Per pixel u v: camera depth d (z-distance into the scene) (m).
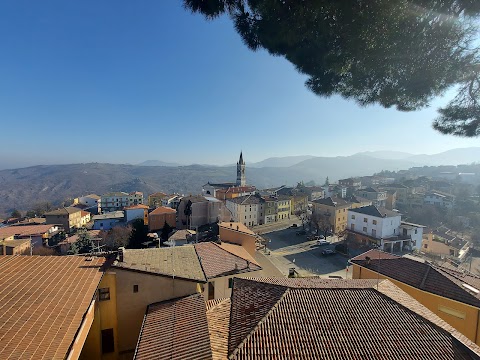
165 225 60.25
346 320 13.27
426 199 102.12
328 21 9.42
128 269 16.56
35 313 11.13
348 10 8.80
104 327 16.39
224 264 23.66
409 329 12.91
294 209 97.31
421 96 12.41
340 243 58.78
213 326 13.92
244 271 23.03
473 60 10.61
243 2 9.93
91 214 103.00
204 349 12.02
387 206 101.56
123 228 66.06
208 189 123.56
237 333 13.02
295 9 9.12
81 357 15.91
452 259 58.78
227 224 39.78
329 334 12.47
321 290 15.30
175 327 14.11
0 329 9.77
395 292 16.42
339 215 71.19
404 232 57.38
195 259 20.55
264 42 11.07
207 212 62.75
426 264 22.44
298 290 15.26
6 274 14.55
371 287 15.79
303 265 45.53
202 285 19.27
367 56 10.34
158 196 116.12
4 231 64.81
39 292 12.91
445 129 13.77
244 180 125.81
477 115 12.42
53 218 81.44
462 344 12.17
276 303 14.29
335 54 10.59
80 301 12.64
